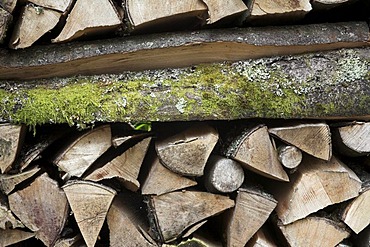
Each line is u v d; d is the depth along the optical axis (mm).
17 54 1249
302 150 1267
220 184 1262
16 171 1269
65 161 1248
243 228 1289
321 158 1272
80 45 1248
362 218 1324
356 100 1260
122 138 1241
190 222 1282
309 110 1255
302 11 1247
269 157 1256
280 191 1326
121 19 1226
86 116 1242
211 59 1272
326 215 1333
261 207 1283
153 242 1297
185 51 1254
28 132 1317
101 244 1363
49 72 1268
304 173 1296
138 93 1244
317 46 1273
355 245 1388
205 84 1251
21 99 1254
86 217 1266
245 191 1277
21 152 1286
